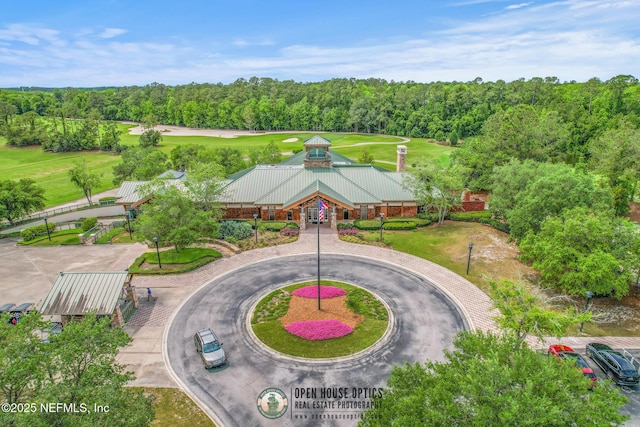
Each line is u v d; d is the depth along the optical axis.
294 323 36.69
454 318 37.81
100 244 58.09
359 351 33.06
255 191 65.62
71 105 186.00
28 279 47.50
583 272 36.75
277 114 190.50
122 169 95.50
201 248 54.19
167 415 26.80
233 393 28.86
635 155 70.62
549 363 18.59
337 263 49.66
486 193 84.75
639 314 38.56
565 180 46.84
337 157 82.12
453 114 167.50
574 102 127.38
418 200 63.59
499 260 49.69
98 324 22.55
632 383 28.59
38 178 109.62
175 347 34.25
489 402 16.64
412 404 17.94
